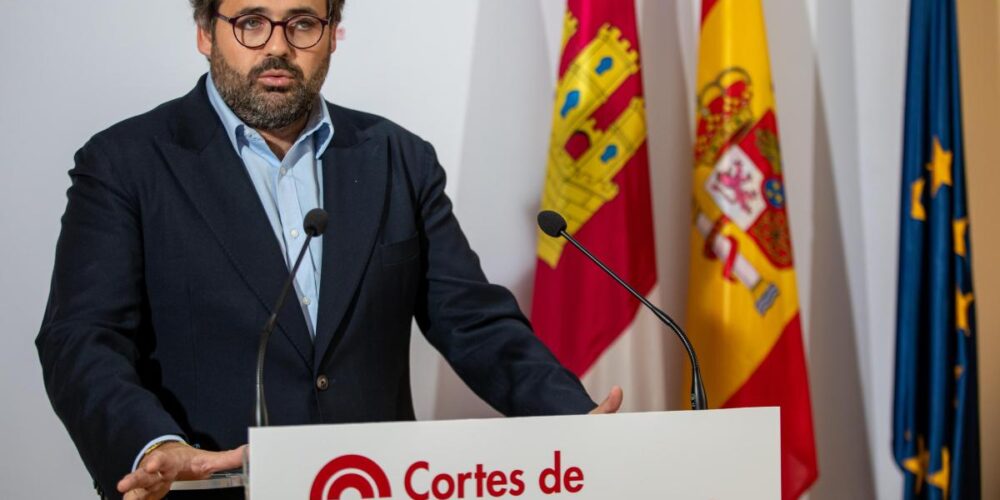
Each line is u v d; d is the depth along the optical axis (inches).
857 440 112.5
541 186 104.0
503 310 72.9
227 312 65.6
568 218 97.0
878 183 112.1
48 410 92.7
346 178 71.6
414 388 101.3
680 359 106.7
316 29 69.8
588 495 46.2
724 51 99.4
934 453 102.0
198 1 71.2
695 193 100.9
